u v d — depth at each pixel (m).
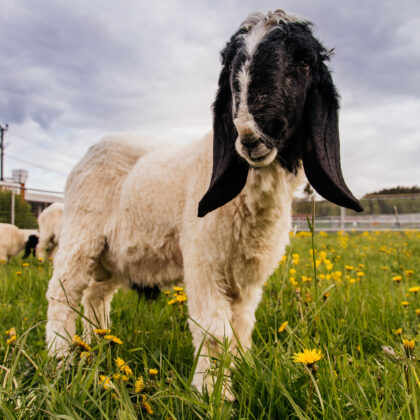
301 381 0.45
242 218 0.63
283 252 0.70
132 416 0.37
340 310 0.84
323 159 0.59
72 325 0.81
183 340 0.71
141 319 0.81
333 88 0.62
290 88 0.54
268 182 0.60
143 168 0.79
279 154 0.59
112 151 0.87
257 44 0.54
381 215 5.61
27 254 2.59
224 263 0.63
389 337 0.64
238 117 0.52
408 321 0.79
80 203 0.85
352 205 0.59
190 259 0.65
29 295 1.12
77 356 0.51
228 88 0.62
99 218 0.85
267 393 0.44
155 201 0.74
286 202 0.66
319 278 1.04
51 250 2.74
